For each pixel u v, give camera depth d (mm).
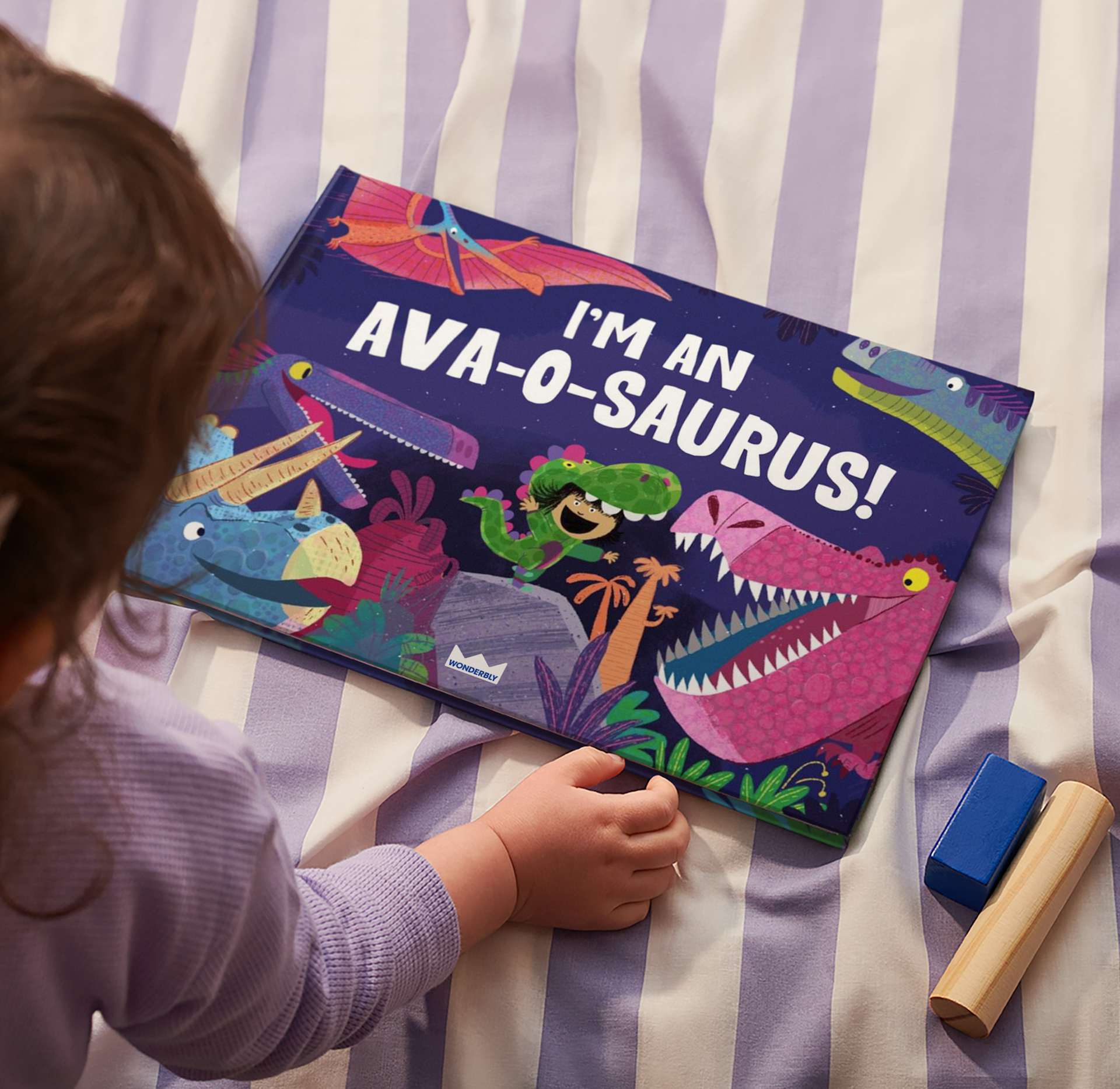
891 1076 615
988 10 980
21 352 306
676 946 652
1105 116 918
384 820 692
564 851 637
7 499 309
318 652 736
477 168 943
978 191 915
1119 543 738
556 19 996
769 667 722
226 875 438
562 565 755
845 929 645
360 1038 556
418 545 763
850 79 969
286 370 821
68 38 1004
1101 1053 614
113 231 328
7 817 388
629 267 893
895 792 685
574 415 813
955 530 767
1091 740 672
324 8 1021
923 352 860
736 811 690
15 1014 428
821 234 912
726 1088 620
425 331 847
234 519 768
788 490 783
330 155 963
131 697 445
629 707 712
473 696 716
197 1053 499
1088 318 844
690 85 969
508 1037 630
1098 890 652
